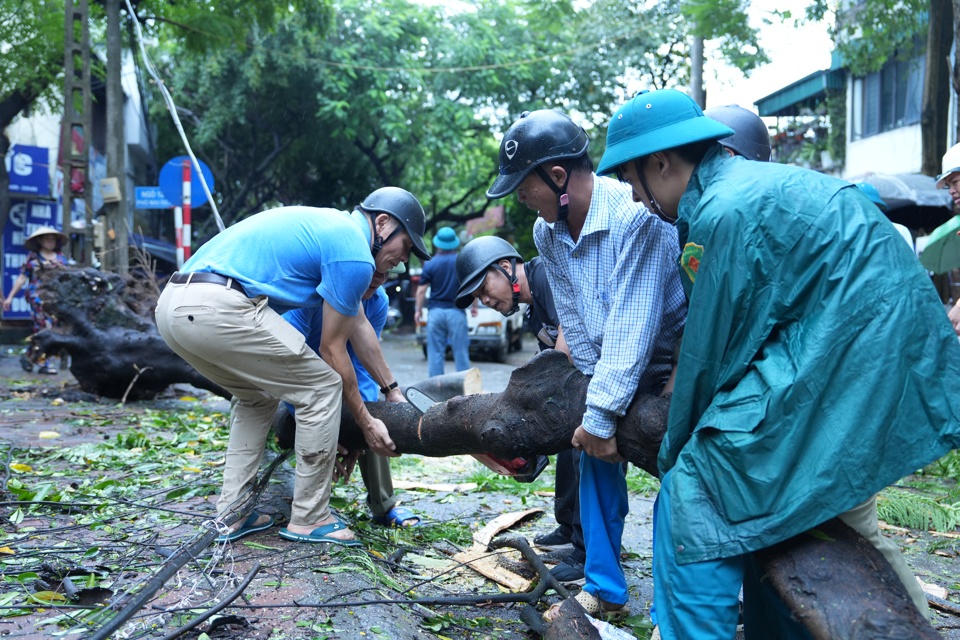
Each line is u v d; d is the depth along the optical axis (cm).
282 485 475
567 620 305
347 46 2334
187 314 360
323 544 380
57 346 847
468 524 478
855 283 228
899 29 1345
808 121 2511
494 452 346
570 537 430
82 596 314
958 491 577
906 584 260
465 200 3319
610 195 306
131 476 516
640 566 422
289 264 370
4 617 289
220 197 3098
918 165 1920
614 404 285
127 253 1151
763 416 227
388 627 301
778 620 278
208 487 478
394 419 400
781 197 237
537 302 411
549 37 2431
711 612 235
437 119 2383
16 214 1931
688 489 240
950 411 224
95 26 1634
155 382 857
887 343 223
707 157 265
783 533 225
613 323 288
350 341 433
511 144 309
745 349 238
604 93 2361
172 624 288
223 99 2405
